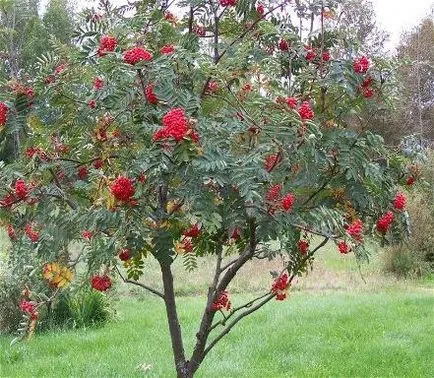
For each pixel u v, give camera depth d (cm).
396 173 257
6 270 626
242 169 188
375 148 236
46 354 568
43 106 233
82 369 506
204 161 182
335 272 973
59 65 233
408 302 736
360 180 234
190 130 179
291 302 756
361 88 245
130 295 852
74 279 243
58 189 233
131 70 198
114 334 627
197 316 688
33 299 240
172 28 256
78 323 677
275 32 240
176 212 222
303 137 200
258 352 543
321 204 244
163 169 191
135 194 200
